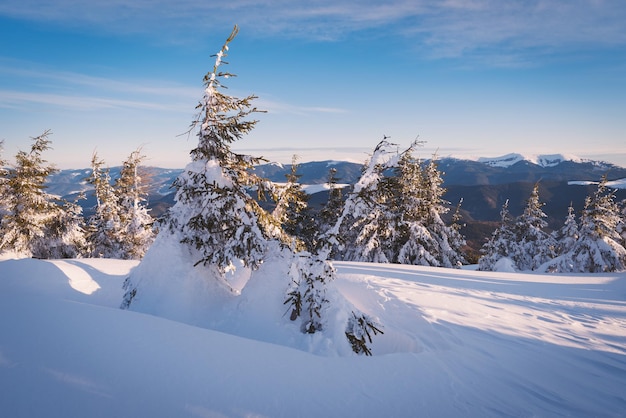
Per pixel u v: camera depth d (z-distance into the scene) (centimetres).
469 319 759
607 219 2442
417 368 446
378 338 690
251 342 446
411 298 953
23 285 1114
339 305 655
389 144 684
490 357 523
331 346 585
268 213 851
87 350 348
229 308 714
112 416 253
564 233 2798
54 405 254
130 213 2547
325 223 2627
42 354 326
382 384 387
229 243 779
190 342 409
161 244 786
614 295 1203
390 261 2511
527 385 433
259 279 720
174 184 847
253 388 332
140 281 761
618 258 2403
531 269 3025
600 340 648
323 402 330
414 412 337
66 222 2223
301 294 671
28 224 1994
